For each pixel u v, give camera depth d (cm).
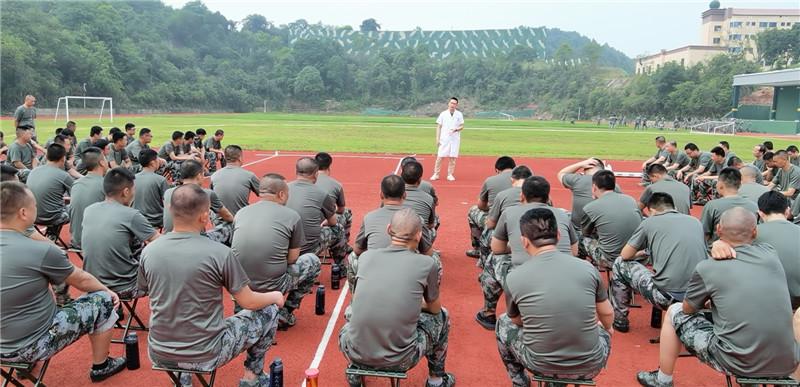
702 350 328
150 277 306
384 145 2303
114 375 381
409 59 12412
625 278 457
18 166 923
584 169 636
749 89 7644
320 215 526
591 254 536
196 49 11694
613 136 3428
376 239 428
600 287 314
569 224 442
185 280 300
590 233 531
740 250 321
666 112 8038
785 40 8206
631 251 440
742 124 5319
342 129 3600
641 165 1745
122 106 7344
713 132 4975
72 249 533
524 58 13200
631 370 403
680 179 1182
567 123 7056
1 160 1028
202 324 306
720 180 542
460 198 1113
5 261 293
